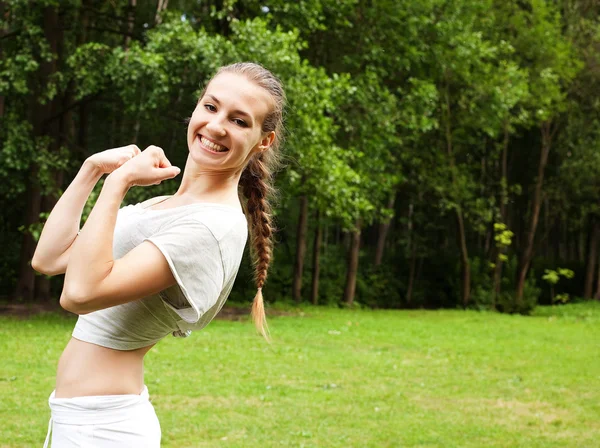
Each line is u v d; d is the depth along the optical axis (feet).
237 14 56.80
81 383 6.53
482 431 23.76
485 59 74.08
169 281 6.23
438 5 64.44
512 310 75.25
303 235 72.74
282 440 21.71
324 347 40.96
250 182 8.26
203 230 6.38
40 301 57.62
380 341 44.96
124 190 6.09
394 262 89.61
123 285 5.94
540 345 46.11
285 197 54.34
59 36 56.03
